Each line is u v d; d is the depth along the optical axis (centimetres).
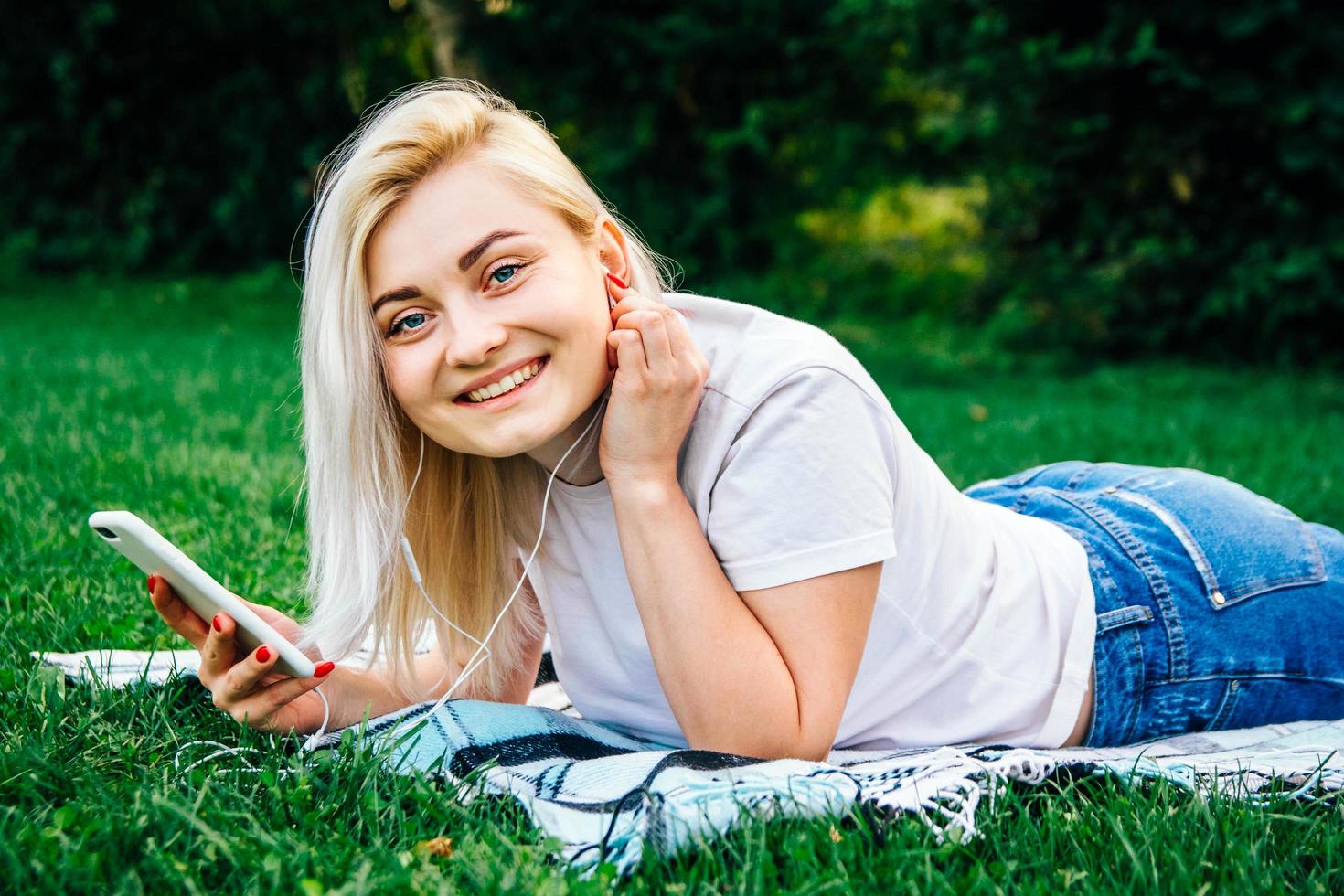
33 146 1229
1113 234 918
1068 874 156
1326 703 221
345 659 229
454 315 178
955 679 206
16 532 329
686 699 183
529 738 196
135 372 676
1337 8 782
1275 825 174
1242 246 880
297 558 329
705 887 149
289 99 1213
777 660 183
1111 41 831
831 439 185
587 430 194
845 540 183
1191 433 588
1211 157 863
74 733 201
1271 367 882
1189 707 214
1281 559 220
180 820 166
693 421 191
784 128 1138
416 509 207
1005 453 542
